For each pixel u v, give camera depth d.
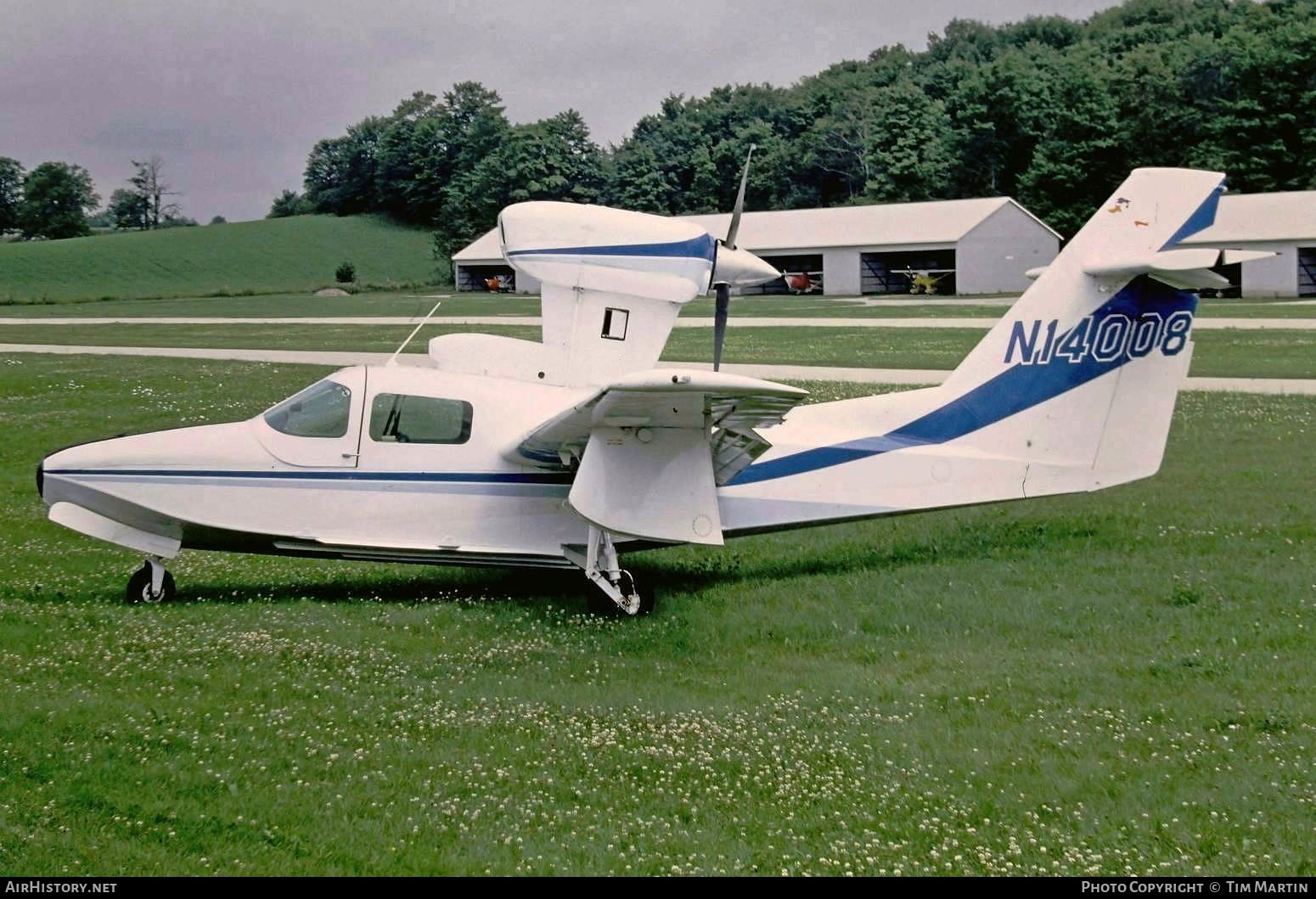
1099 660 9.16
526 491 10.95
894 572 11.62
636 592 10.60
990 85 91.06
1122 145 81.62
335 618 10.34
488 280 78.44
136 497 10.40
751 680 8.91
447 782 7.15
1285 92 79.19
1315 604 10.23
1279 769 7.33
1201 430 18.05
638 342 11.57
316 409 10.80
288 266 99.25
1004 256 67.31
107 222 167.38
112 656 9.09
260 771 7.20
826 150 107.00
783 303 61.00
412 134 122.00
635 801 7.00
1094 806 6.93
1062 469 11.55
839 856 6.41
